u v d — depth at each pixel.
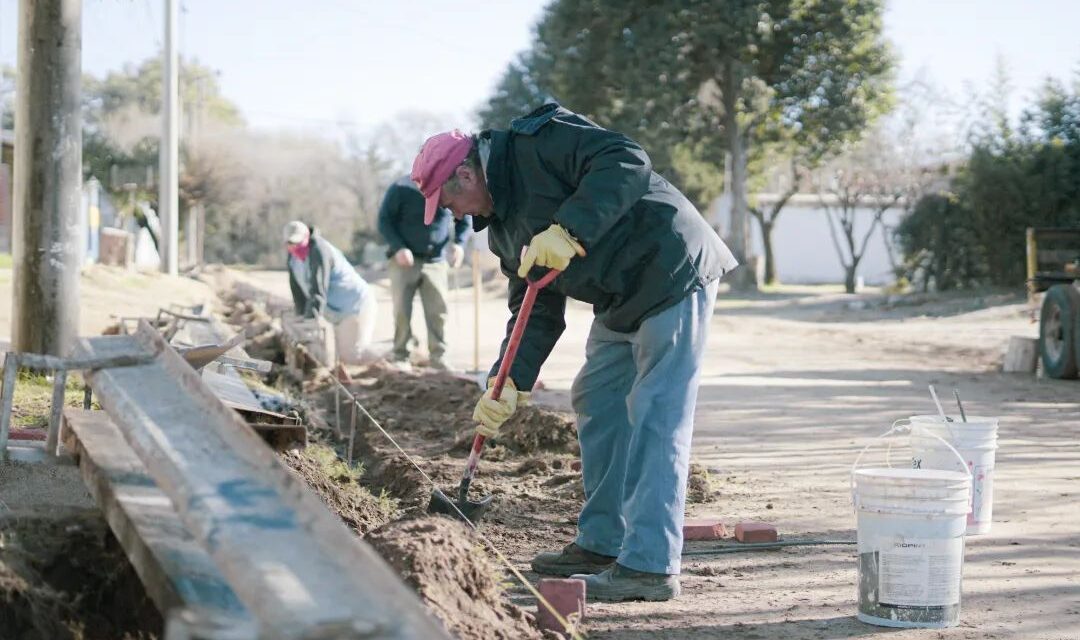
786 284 56.81
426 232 12.38
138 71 54.06
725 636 4.12
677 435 4.61
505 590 4.58
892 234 38.84
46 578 3.59
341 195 76.88
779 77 40.94
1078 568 5.10
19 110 8.45
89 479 3.94
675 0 38.88
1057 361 14.13
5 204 8.23
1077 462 8.04
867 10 39.97
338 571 2.25
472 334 20.77
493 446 7.93
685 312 4.59
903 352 18.52
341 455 7.81
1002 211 31.86
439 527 4.16
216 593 2.81
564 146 4.48
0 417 4.85
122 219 54.34
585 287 4.62
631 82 39.41
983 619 4.33
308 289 12.27
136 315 14.19
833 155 43.53
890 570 4.22
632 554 4.61
